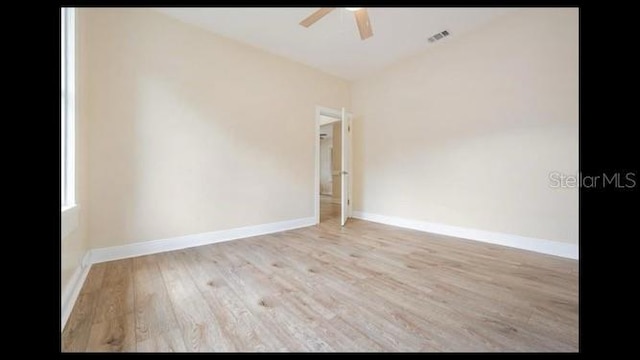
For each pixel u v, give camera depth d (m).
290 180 3.81
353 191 4.80
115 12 2.40
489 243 3.00
